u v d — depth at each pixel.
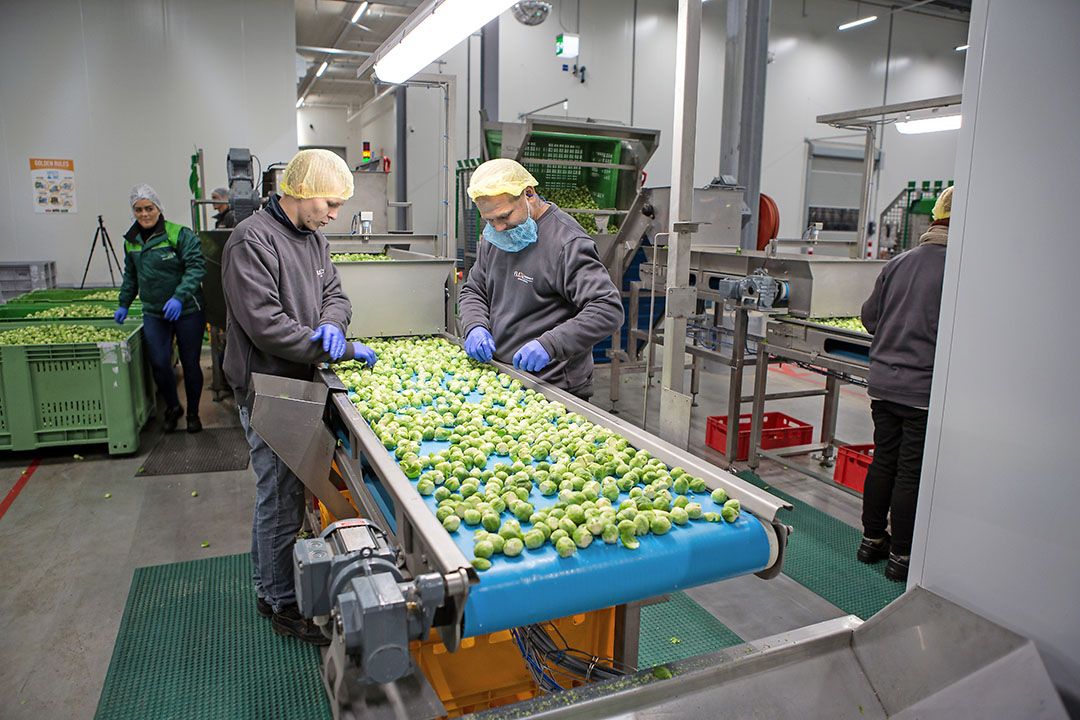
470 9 2.11
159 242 4.39
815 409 5.74
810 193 10.74
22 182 6.81
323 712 2.10
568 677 1.66
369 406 1.90
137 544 3.13
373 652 0.97
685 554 1.23
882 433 2.93
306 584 1.13
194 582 2.81
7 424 3.96
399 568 1.20
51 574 2.85
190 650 2.38
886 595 2.81
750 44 6.84
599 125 5.54
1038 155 1.17
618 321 2.31
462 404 2.03
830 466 4.21
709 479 1.46
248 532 3.27
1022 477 1.24
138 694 2.16
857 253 5.26
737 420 4.08
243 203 4.65
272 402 1.89
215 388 5.49
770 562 1.32
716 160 10.00
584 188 6.26
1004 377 1.25
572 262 2.34
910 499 2.80
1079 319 1.13
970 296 1.30
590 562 1.16
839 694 1.31
